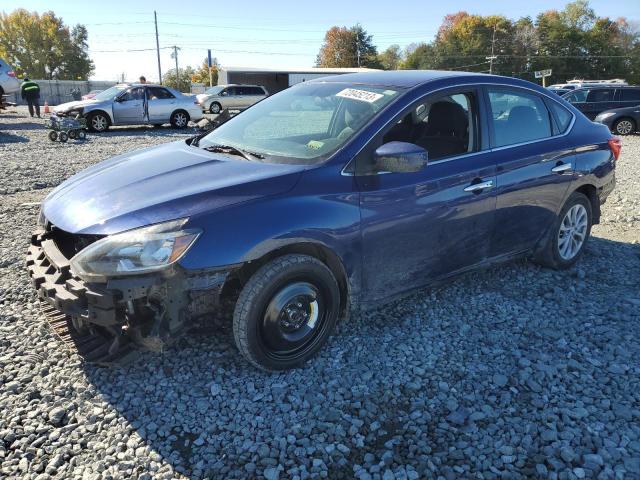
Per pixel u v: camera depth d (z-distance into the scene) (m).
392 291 3.54
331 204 3.09
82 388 2.97
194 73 78.12
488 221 3.93
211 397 2.95
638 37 85.19
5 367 3.16
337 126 3.49
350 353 3.41
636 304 4.15
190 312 2.79
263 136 3.71
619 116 18.45
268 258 3.02
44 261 3.10
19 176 8.83
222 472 2.45
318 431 2.72
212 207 2.82
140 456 2.52
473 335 3.66
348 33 86.25
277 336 3.06
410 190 3.40
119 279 2.61
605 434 2.69
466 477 2.44
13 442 2.60
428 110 3.69
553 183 4.35
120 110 18.47
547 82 82.81
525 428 2.74
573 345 3.55
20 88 22.73
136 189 3.04
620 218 6.71
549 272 4.79
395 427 2.76
